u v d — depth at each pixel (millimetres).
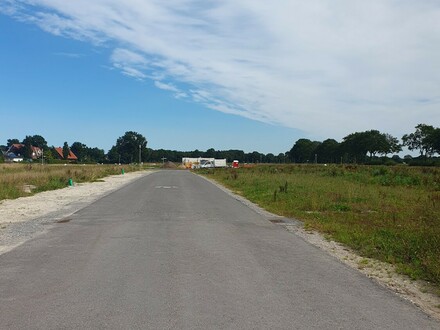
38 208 15328
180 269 6594
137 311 4727
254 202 17922
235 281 5988
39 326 4277
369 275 6535
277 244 8852
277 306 4973
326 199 17031
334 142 141500
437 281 6211
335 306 5035
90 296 5242
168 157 156375
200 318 4539
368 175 32781
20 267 6684
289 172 44625
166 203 16969
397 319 4656
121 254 7629
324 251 8250
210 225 11211
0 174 31375
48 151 118500
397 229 10383
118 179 38812
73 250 7977
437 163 76812
